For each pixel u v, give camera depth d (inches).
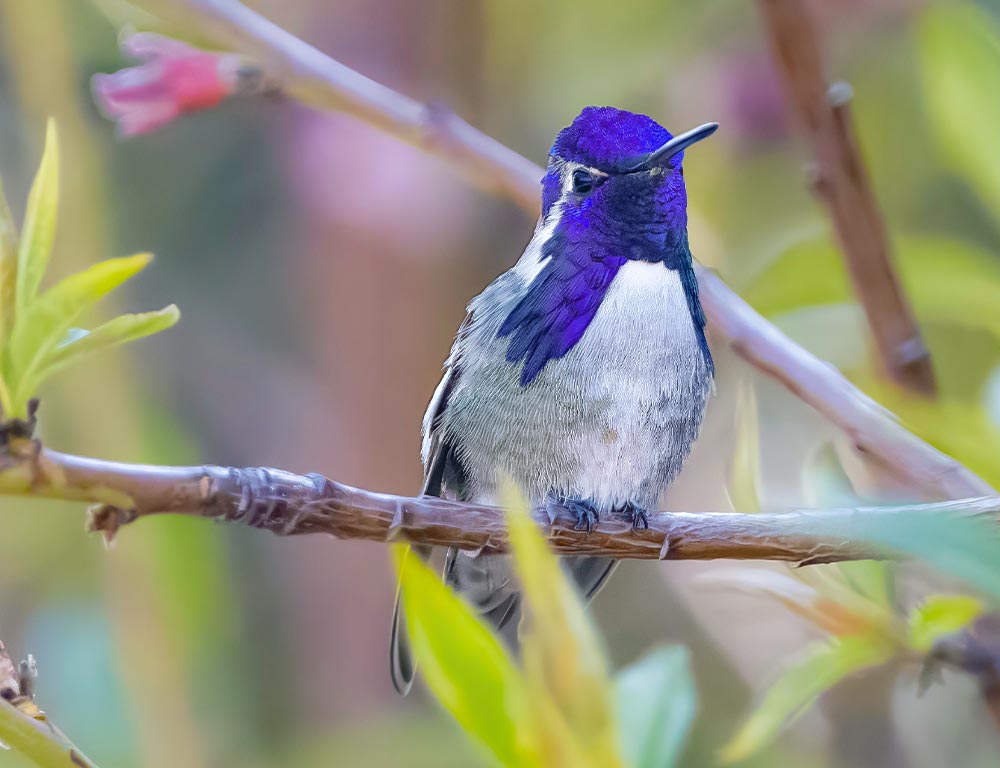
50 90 72.4
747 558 69.6
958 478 69.6
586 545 70.6
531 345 71.0
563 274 71.1
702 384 71.2
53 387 72.1
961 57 70.0
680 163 71.2
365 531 69.1
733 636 72.0
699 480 72.9
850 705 72.0
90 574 72.7
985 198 70.0
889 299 69.9
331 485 68.9
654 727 68.7
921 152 73.0
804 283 70.4
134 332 68.3
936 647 69.4
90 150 72.5
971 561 68.2
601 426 71.0
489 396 71.1
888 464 69.7
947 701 72.0
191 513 68.7
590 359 71.0
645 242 71.1
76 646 72.5
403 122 70.5
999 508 69.0
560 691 68.4
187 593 71.8
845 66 73.0
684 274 71.2
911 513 68.3
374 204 73.1
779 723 69.2
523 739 68.4
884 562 69.4
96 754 72.2
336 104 70.6
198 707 72.1
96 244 72.4
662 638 73.2
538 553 68.4
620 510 70.9
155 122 70.4
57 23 72.4
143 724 71.7
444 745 72.2
